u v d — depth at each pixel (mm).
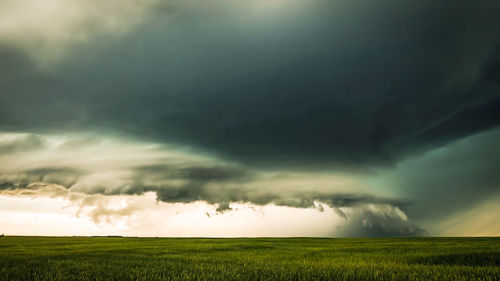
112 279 12367
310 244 46125
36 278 12539
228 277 12859
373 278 12547
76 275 13547
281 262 19438
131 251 31484
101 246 42812
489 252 22016
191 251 31922
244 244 45938
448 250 27047
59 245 46562
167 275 13562
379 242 50812
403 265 17219
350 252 29500
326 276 12812
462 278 12117
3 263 18500
